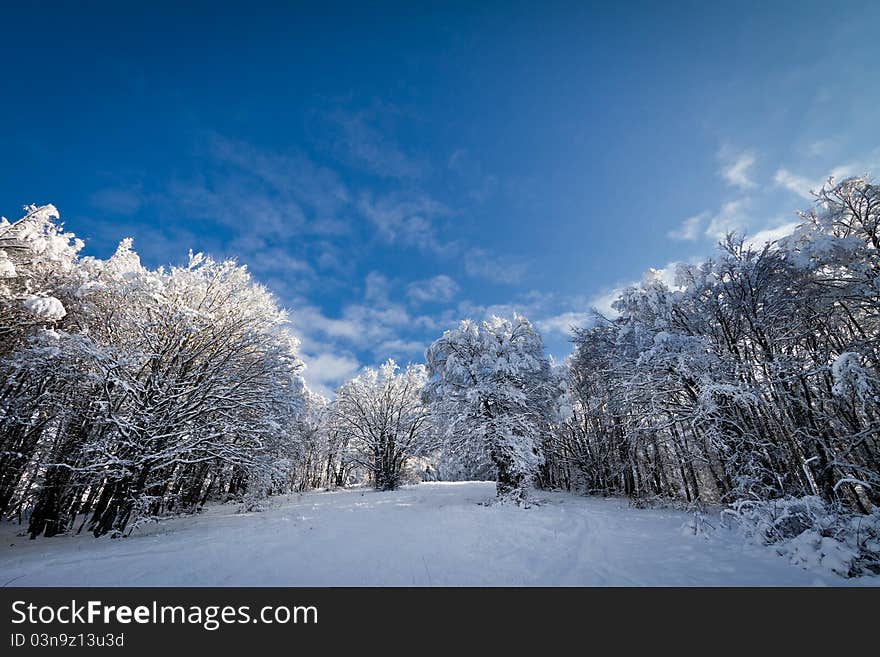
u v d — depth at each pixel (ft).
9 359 34.63
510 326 67.72
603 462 76.43
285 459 51.78
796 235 38.70
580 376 79.05
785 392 37.60
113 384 40.40
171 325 44.60
